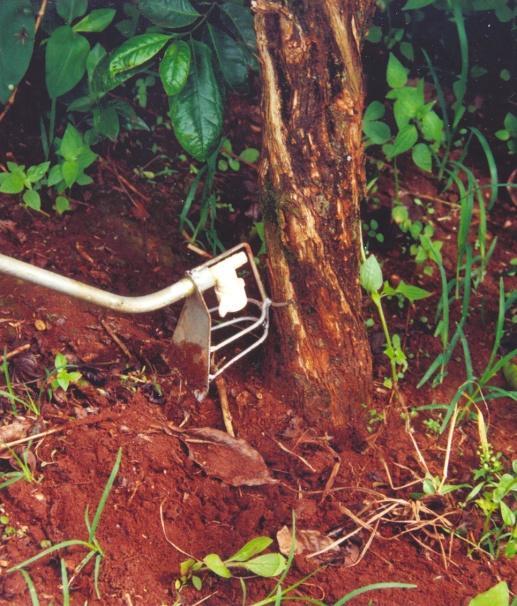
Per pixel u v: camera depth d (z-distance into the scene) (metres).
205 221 1.71
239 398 1.56
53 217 1.66
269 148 1.44
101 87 1.61
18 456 1.41
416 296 1.51
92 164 1.73
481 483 1.49
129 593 1.33
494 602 1.27
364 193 1.48
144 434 1.47
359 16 1.42
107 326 1.57
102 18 1.62
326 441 1.54
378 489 1.51
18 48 1.61
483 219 1.70
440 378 1.63
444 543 1.45
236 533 1.42
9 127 1.70
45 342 1.53
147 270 1.67
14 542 1.34
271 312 1.52
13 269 1.29
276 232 1.47
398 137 1.69
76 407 1.48
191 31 1.59
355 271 1.50
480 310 1.74
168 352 1.56
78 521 1.37
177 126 1.59
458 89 1.78
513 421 1.62
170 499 1.42
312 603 1.35
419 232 1.77
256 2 1.37
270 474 1.49
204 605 1.34
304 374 1.53
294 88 1.41
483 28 1.92
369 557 1.42
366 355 1.54
